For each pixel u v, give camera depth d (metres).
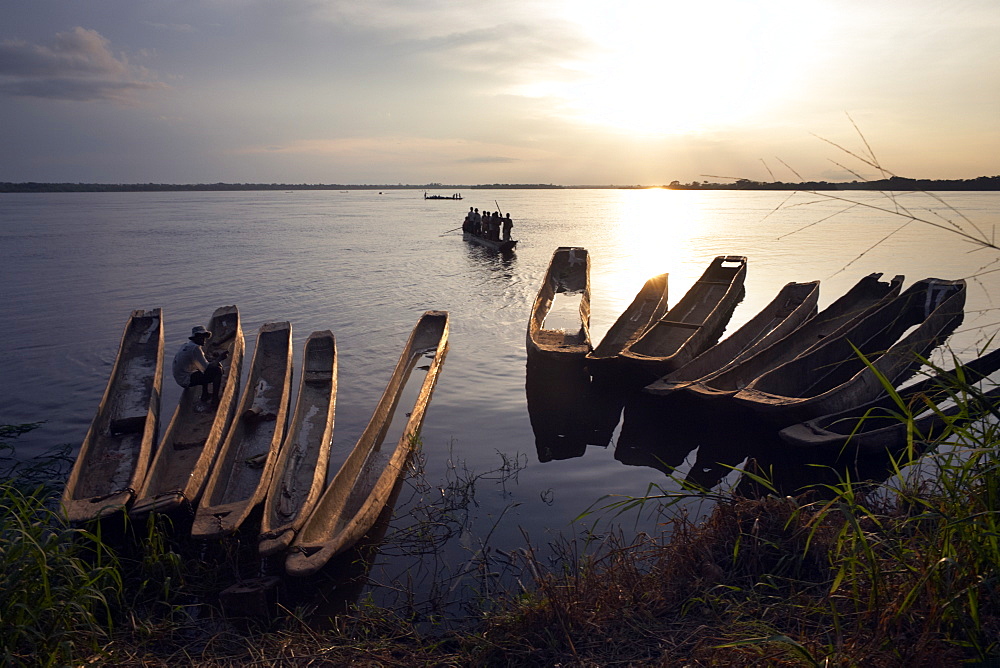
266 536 5.46
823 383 10.45
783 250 29.47
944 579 3.38
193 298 18.61
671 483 7.52
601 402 10.54
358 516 5.88
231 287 20.39
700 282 16.58
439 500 7.10
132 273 23.39
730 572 4.63
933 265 23.06
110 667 4.03
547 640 4.09
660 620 4.22
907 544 3.88
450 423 9.41
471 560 5.88
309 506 6.16
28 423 9.26
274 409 9.30
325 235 40.59
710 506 6.83
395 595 5.40
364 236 39.72
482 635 4.32
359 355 12.67
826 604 4.00
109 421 8.63
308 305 17.48
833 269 22.89
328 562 5.69
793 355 11.46
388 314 16.30
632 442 8.84
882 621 3.38
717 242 33.94
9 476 7.54
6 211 80.25
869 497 5.50
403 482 7.55
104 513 5.82
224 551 5.83
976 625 3.06
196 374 8.99
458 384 11.09
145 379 10.04
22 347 13.39
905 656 3.16
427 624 4.91
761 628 3.86
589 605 4.38
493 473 7.79
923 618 3.36
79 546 4.79
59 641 3.89
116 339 14.04
